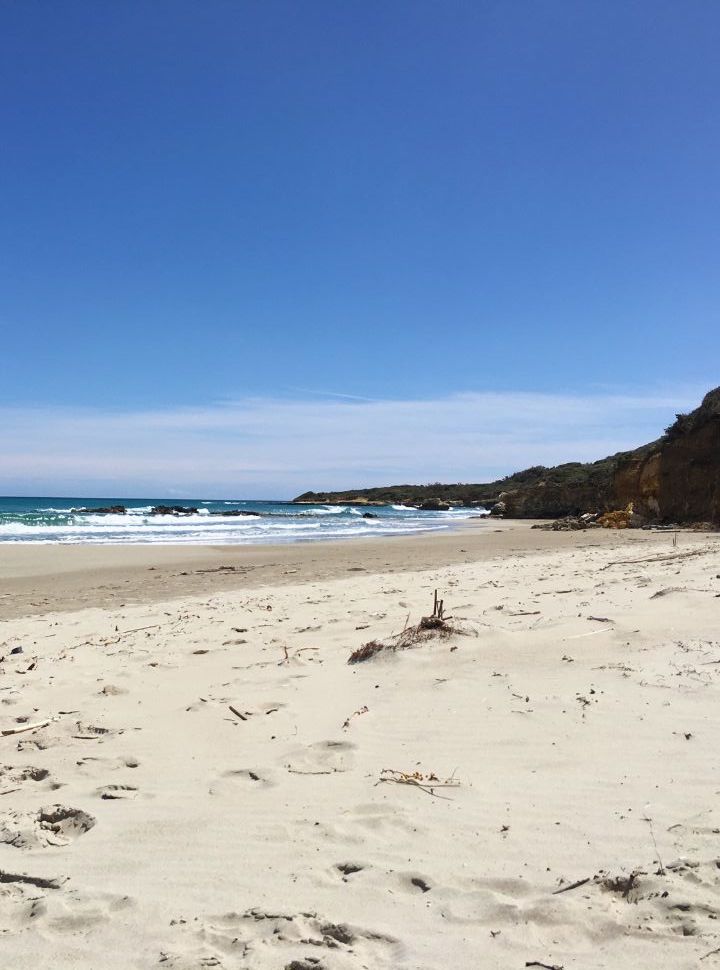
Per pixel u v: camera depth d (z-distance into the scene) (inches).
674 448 1558.8
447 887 120.7
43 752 199.9
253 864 133.2
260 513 2844.5
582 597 368.5
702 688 208.4
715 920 105.7
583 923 108.7
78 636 394.3
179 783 173.6
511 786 158.6
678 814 138.9
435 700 221.9
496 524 2101.4
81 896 124.8
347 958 103.1
